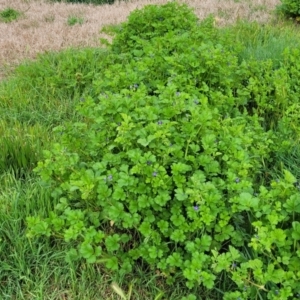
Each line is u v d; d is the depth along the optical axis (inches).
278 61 200.5
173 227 109.8
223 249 112.5
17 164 150.2
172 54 188.5
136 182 107.7
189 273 97.5
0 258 117.6
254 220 110.5
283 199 108.2
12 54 249.4
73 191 120.5
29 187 137.3
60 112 182.9
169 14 219.6
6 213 127.0
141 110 125.7
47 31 285.0
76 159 120.7
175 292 108.5
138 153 110.8
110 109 129.2
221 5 314.7
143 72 169.8
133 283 110.4
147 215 107.3
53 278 114.3
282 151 144.5
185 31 212.1
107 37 270.8
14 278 114.3
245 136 134.3
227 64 179.3
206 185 104.9
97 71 207.6
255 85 176.4
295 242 98.7
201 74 173.2
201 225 103.3
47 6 345.1
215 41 211.0
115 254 112.0
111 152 124.7
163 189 108.2
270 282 101.0
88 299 108.9
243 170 114.0
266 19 289.1
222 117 158.4
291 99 170.6
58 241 119.7
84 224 110.9
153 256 103.4
